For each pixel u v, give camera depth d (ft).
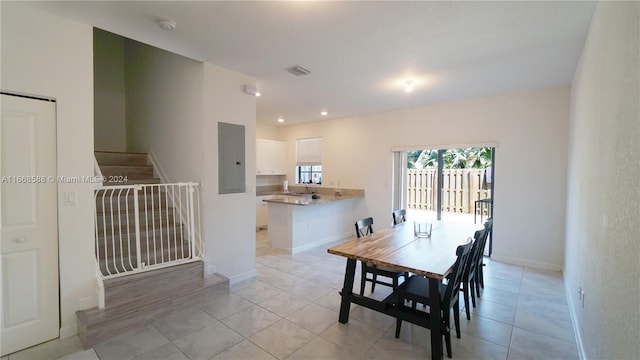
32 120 7.32
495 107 14.69
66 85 7.70
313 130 22.54
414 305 9.28
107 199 11.48
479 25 7.68
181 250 11.01
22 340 7.28
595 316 6.02
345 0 6.60
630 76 4.11
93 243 8.23
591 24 7.33
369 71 11.20
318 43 8.86
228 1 6.70
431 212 18.37
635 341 3.66
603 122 5.78
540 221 13.65
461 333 8.20
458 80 12.23
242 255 12.20
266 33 8.25
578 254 8.57
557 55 9.54
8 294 7.10
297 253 16.33
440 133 16.47
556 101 13.17
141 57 14.20
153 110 13.46
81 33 7.88
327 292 11.00
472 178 16.98
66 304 7.83
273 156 23.45
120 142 15.46
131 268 9.64
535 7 6.82
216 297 10.36
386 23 7.63
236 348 7.51
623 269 4.25
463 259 7.55
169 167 12.55
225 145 11.46
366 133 19.66
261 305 9.89
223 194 11.47
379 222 19.27
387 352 7.36
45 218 7.54
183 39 8.67
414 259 7.61
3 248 7.03
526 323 8.74
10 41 6.93
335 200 17.81
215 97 11.07
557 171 13.19
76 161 7.91
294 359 7.08
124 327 8.11
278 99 15.52
